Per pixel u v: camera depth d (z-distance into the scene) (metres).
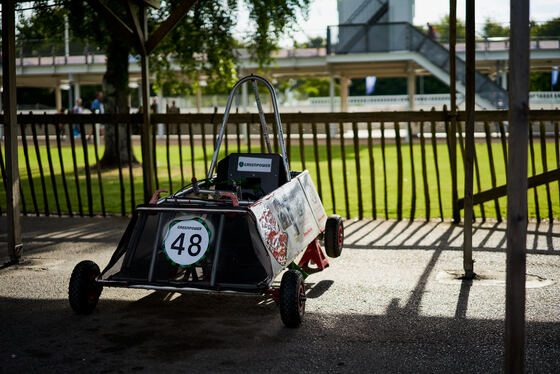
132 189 10.04
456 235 8.41
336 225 6.82
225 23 16.09
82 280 4.95
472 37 5.91
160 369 3.96
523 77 3.19
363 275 6.39
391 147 23.84
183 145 26.56
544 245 7.69
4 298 5.59
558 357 4.14
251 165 6.25
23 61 32.22
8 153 6.89
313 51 29.09
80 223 9.58
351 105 34.88
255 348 4.34
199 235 4.70
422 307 5.27
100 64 31.69
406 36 25.58
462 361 4.08
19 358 4.16
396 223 9.39
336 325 4.83
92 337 4.57
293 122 9.59
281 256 4.89
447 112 9.21
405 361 4.09
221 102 35.25
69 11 15.77
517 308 3.30
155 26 16.30
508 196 3.29
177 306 5.37
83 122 9.95
